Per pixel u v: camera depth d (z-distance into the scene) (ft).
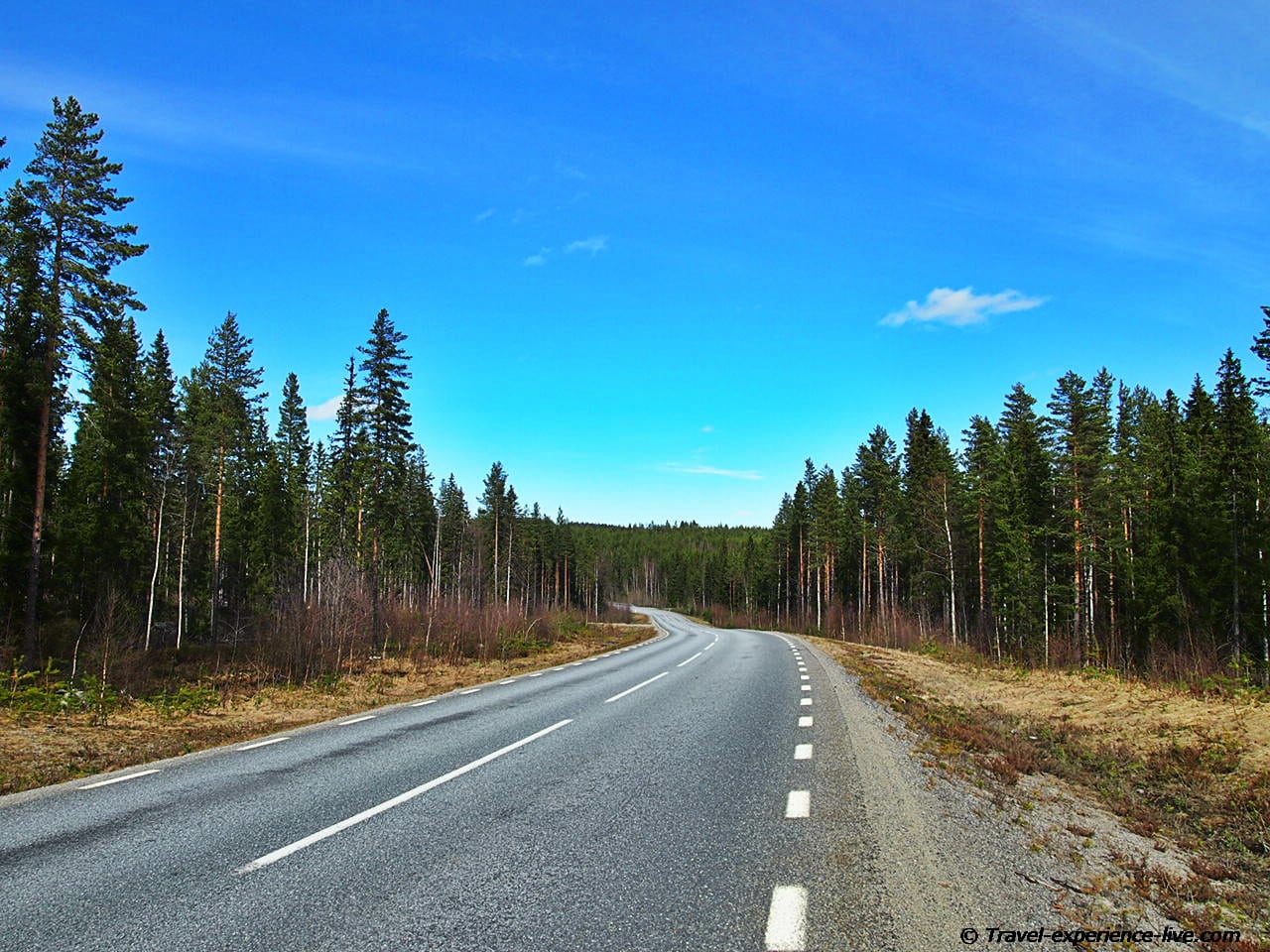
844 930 12.84
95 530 101.86
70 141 72.38
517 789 22.95
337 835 18.34
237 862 16.39
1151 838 21.63
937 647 118.32
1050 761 31.99
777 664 73.92
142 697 51.03
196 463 130.31
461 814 20.16
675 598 479.41
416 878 15.33
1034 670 74.90
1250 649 106.11
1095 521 118.42
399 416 111.04
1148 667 73.31
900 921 13.24
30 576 70.44
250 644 86.63
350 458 124.36
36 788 24.43
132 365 112.68
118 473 106.01
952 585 138.31
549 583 320.09
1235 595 102.68
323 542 127.44
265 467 154.71
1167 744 35.81
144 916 13.44
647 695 48.39
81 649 70.79
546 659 89.15
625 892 14.48
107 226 73.05
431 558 203.31
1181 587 107.34
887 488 179.22
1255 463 105.70
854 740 31.48
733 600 357.00
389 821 19.54
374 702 49.90
